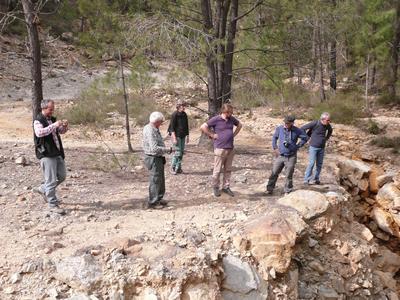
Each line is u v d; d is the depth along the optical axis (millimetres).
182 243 7004
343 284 8195
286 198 8852
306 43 13836
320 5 13180
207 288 6293
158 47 11633
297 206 8594
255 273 6977
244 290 6770
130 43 12062
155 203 8586
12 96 24125
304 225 7973
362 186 11977
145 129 8406
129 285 6082
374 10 21625
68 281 6008
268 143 15742
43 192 8328
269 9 13852
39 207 8336
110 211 8328
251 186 10211
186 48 11516
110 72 13156
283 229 7488
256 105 21969
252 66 14172
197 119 19688
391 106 24000
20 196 8805
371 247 9062
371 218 11461
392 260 10180
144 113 19516
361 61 23703
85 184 9906
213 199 9117
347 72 27297
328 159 13250
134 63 12703
